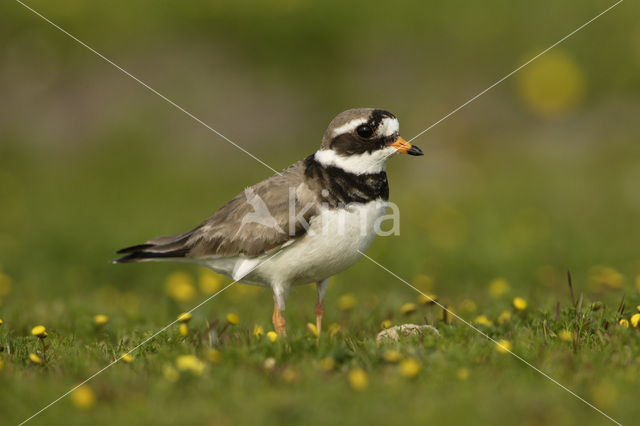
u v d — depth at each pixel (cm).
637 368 684
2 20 2258
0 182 1984
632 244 1432
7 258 1431
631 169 1892
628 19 2159
